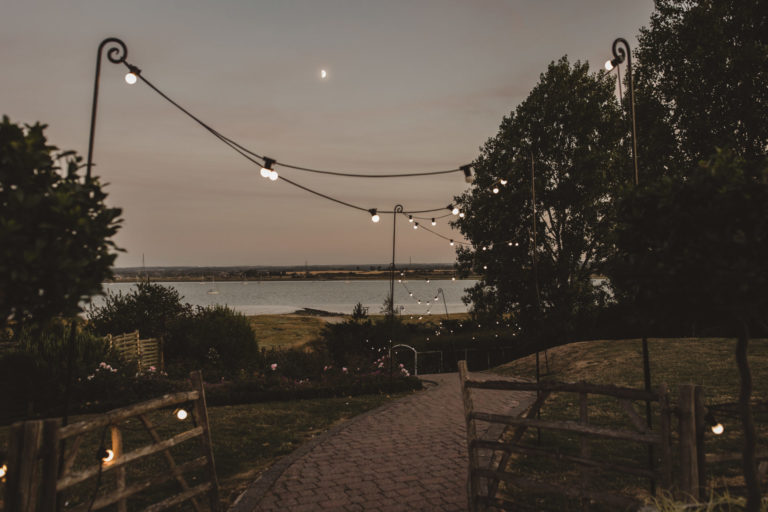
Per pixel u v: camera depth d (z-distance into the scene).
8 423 11.44
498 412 11.31
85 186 3.53
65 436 3.71
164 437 9.55
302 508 5.90
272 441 9.20
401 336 30.22
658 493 4.92
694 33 23.61
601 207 28.98
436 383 17.75
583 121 29.97
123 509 4.36
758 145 22.44
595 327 29.73
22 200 3.08
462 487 6.52
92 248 3.50
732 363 14.85
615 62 6.83
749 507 3.98
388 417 10.95
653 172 24.58
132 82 5.71
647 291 4.16
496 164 30.92
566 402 12.02
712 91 23.42
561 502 5.93
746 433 3.98
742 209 3.58
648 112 25.95
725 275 3.54
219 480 7.13
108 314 21.17
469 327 34.84
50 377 12.78
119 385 13.27
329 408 12.47
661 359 16.91
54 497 3.59
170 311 22.41
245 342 21.58
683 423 4.21
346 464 7.57
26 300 3.17
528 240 29.75
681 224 3.89
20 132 3.27
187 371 18.75
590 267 30.30
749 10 22.33
